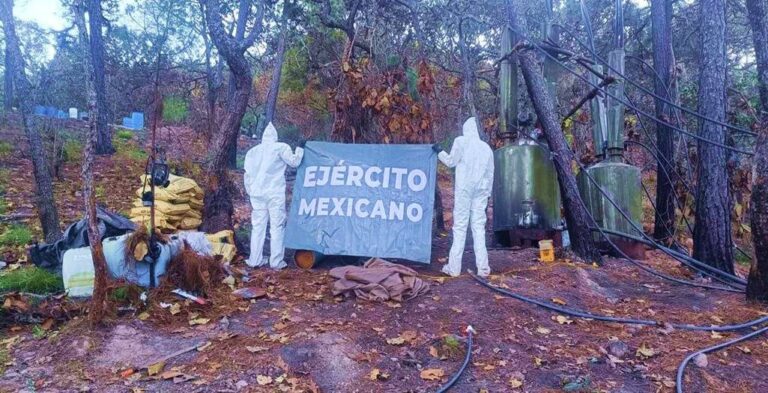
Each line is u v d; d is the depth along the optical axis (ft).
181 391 13.87
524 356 16.25
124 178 41.37
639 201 29.07
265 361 15.15
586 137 39.78
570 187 25.73
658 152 33.12
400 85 31.91
